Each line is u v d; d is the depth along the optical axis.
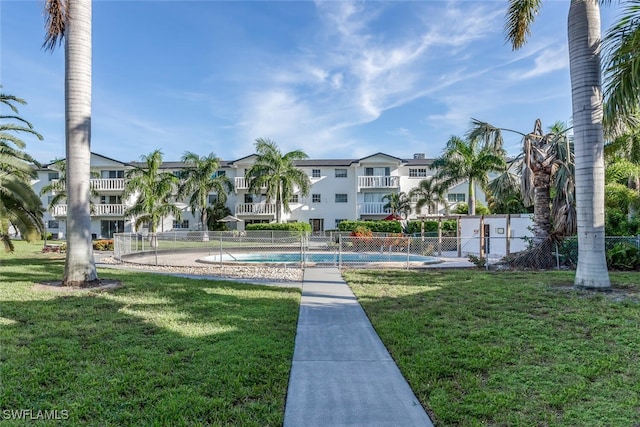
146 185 29.44
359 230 24.14
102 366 4.29
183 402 3.46
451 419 3.24
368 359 4.67
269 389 3.80
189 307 7.18
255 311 6.96
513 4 10.72
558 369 4.26
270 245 22.55
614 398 3.59
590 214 8.45
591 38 8.38
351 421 3.22
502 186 17.73
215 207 35.97
